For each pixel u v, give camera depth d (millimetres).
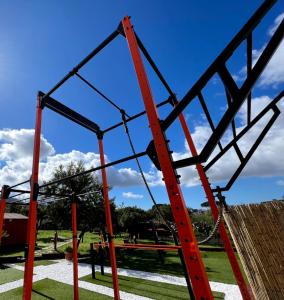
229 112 1122
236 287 5434
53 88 3115
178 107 1357
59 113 3842
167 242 18156
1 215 3746
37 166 3037
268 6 1018
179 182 1379
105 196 4602
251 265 2781
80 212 12719
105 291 5660
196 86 1262
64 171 13555
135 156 1924
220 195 2666
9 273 8328
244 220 2906
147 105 1560
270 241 2746
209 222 21812
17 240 19016
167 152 1376
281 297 2529
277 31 964
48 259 11617
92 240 21328
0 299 5355
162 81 3006
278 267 2633
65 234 29594
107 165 2236
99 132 4891
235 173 2371
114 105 3559
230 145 2158
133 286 5988
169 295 5152
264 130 2014
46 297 5293
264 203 2930
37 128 3193
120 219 21109
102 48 2443
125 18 1941
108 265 9367
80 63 2676
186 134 3072
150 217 23344
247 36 1105
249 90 1064
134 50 1776
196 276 1137
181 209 1256
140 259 10602
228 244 2576
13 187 4039
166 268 8336
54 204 12883
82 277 7277
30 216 2756
